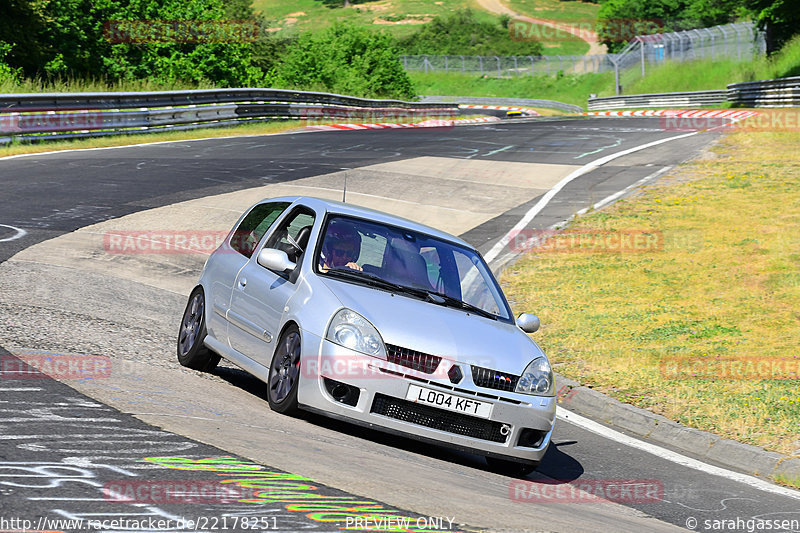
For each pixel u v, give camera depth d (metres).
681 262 53.22
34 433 16.92
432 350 22.39
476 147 109.19
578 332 42.06
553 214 68.62
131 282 42.69
